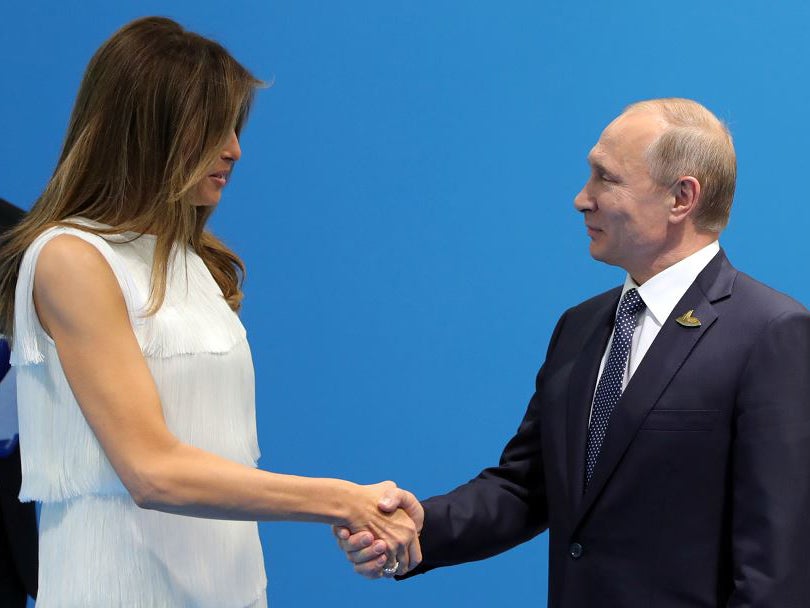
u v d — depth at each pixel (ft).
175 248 7.75
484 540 9.27
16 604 9.88
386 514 8.69
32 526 9.87
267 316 14.97
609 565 8.05
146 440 7.20
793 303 7.97
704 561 7.80
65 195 7.44
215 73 7.53
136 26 7.57
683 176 8.03
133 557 7.45
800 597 7.37
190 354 7.59
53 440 7.43
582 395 8.53
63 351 7.20
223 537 7.86
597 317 8.88
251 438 8.20
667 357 8.00
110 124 7.42
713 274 8.19
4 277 7.43
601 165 8.24
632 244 8.24
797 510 7.44
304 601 15.17
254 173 14.87
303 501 8.07
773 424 7.57
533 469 9.47
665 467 7.88
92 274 7.18
